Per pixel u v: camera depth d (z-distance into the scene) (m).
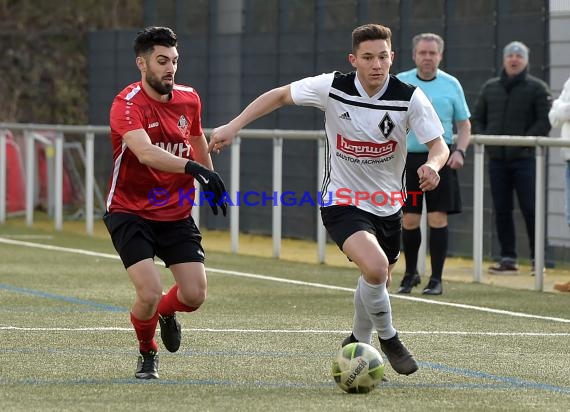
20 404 18.27
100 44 54.72
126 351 23.23
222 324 26.97
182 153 20.92
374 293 20.27
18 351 23.09
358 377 19.36
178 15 52.69
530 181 37.97
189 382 20.33
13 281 34.06
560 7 39.88
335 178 21.33
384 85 21.00
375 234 21.23
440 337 25.69
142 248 20.50
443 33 43.03
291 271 37.75
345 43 46.16
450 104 32.12
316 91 21.12
